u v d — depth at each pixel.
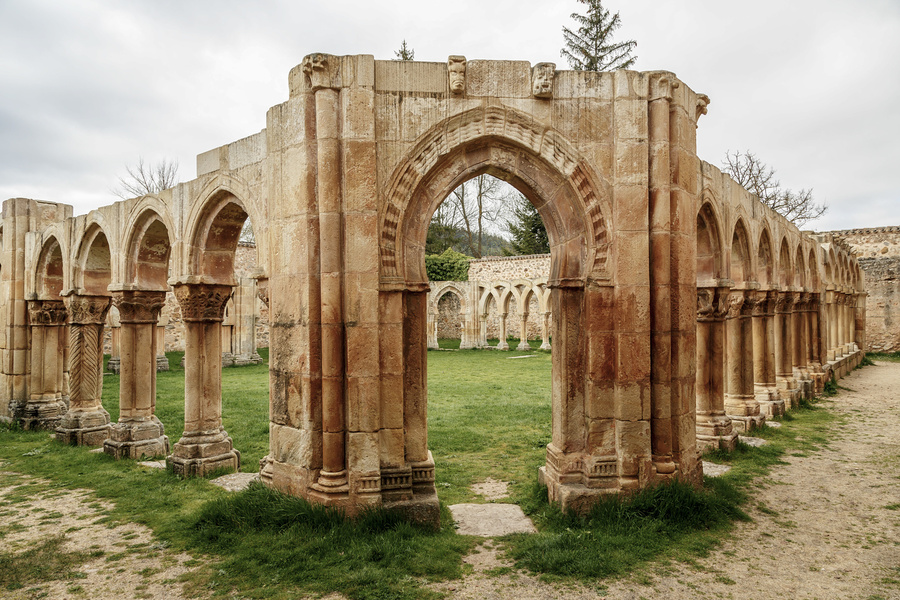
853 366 23.97
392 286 6.30
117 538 6.20
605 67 34.94
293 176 6.44
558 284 6.74
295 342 6.46
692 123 7.31
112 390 17.02
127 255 9.98
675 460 6.87
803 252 15.84
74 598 4.85
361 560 5.30
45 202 13.30
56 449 10.59
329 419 6.14
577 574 5.15
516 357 28.22
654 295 6.71
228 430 11.63
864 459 9.44
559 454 6.81
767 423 12.28
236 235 9.04
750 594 4.86
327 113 6.18
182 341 29.16
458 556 5.55
